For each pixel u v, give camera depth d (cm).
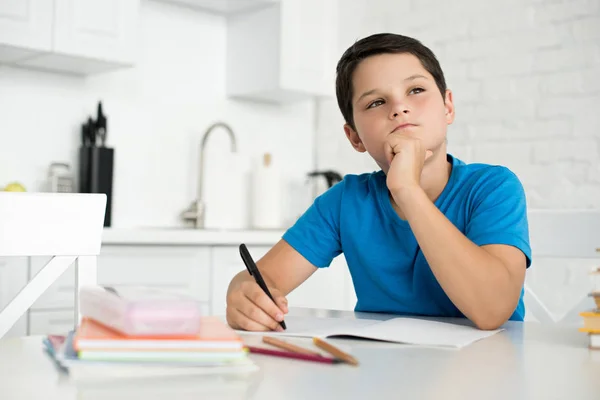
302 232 146
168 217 313
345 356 69
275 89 313
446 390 58
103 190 278
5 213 113
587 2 270
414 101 126
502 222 119
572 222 157
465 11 303
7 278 228
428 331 93
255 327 96
